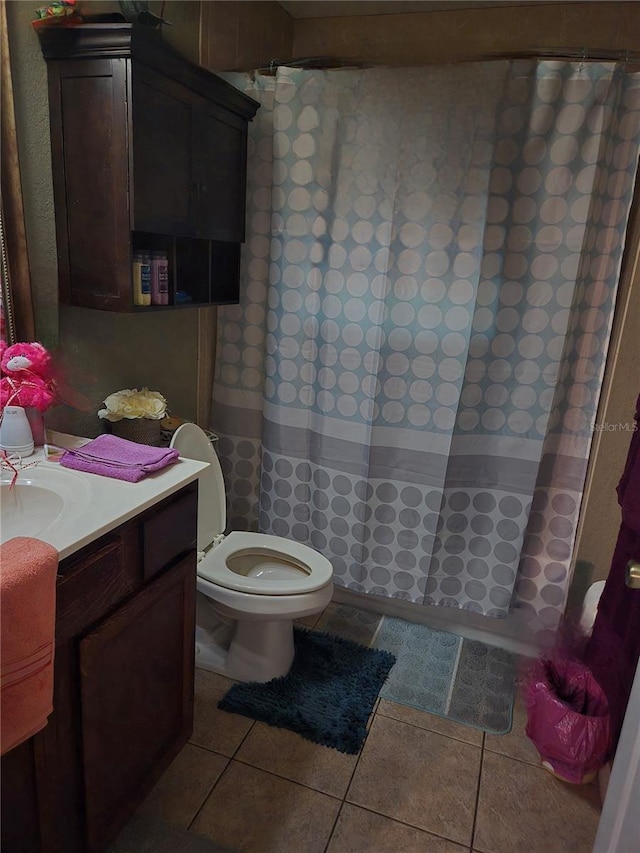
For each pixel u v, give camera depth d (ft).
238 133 6.18
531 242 5.71
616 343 5.69
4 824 3.14
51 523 3.62
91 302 4.87
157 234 5.32
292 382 6.89
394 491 6.75
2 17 3.91
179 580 4.49
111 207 4.61
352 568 7.12
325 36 7.61
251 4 6.81
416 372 6.31
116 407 5.27
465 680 6.43
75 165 4.63
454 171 5.73
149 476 4.36
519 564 6.59
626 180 5.49
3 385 4.36
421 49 7.20
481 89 5.48
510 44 6.83
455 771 5.24
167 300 5.50
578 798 5.03
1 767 3.05
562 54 5.25
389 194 5.98
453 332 6.07
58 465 4.41
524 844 4.59
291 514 7.35
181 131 5.15
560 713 5.08
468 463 6.44
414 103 5.71
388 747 5.45
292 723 5.58
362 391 6.52
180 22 5.73
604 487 5.98
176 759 5.17
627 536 4.41
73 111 4.53
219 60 6.43
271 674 6.16
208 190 5.75
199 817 4.65
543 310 5.82
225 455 7.69
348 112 5.96
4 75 3.98
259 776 5.06
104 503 3.84
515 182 5.61
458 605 6.89
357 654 6.69
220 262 6.61
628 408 5.71
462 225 5.82
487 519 6.54
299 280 6.57
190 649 4.85
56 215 4.77
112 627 3.69
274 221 6.53
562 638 6.14
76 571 3.38
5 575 2.76
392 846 4.51
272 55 7.41
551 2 6.52
